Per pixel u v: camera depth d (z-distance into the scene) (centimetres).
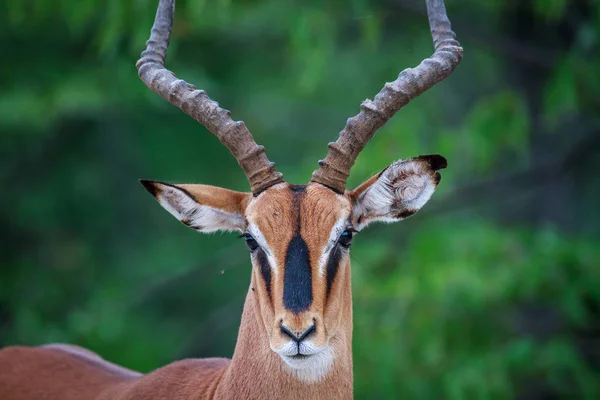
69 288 2388
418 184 873
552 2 1526
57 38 2225
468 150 1731
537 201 2005
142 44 1571
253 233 819
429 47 1955
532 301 1800
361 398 1752
